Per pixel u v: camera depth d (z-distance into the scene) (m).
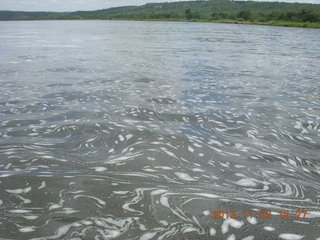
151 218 2.71
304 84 8.95
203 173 3.54
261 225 2.66
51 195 3.02
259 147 4.33
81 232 2.50
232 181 3.38
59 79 8.99
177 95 7.22
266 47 21.78
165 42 24.48
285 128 5.12
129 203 2.92
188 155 4.01
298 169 3.71
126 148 4.15
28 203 2.88
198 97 7.08
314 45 24.06
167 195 3.06
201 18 98.06
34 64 11.99
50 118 5.33
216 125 5.18
